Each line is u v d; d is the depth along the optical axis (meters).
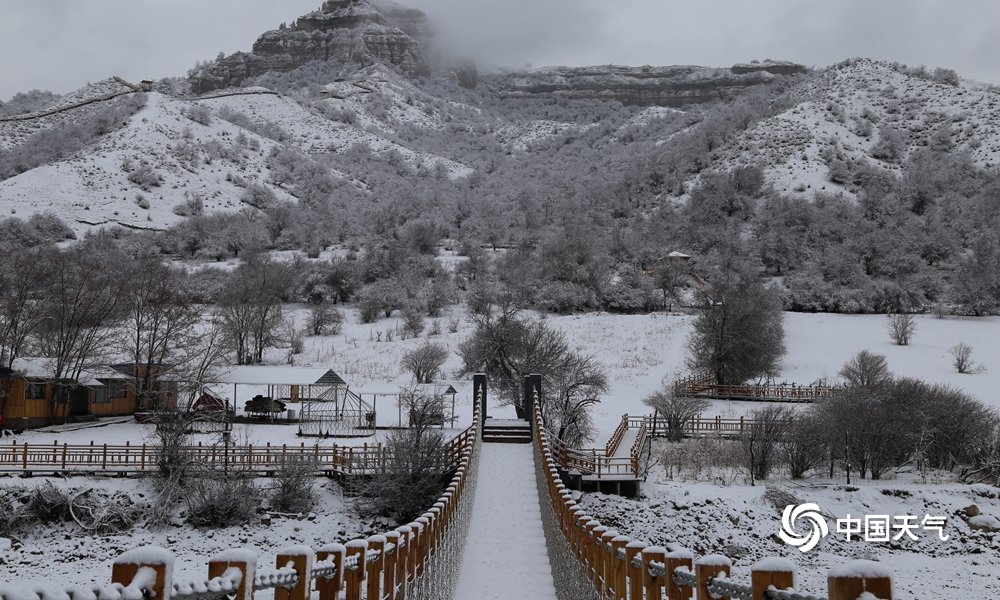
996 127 185.12
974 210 135.12
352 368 71.56
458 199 181.75
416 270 108.75
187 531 36.59
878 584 3.89
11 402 51.03
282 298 102.56
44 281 65.19
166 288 67.50
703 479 42.75
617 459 43.28
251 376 55.34
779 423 44.47
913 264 109.12
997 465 41.78
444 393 53.75
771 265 117.50
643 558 8.05
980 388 59.09
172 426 40.41
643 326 86.69
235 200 185.00
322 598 6.62
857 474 44.62
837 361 72.25
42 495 36.97
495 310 95.81
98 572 32.22
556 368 50.00
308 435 49.56
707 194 147.50
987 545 35.28
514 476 32.94
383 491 37.69
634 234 138.00
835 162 162.25
